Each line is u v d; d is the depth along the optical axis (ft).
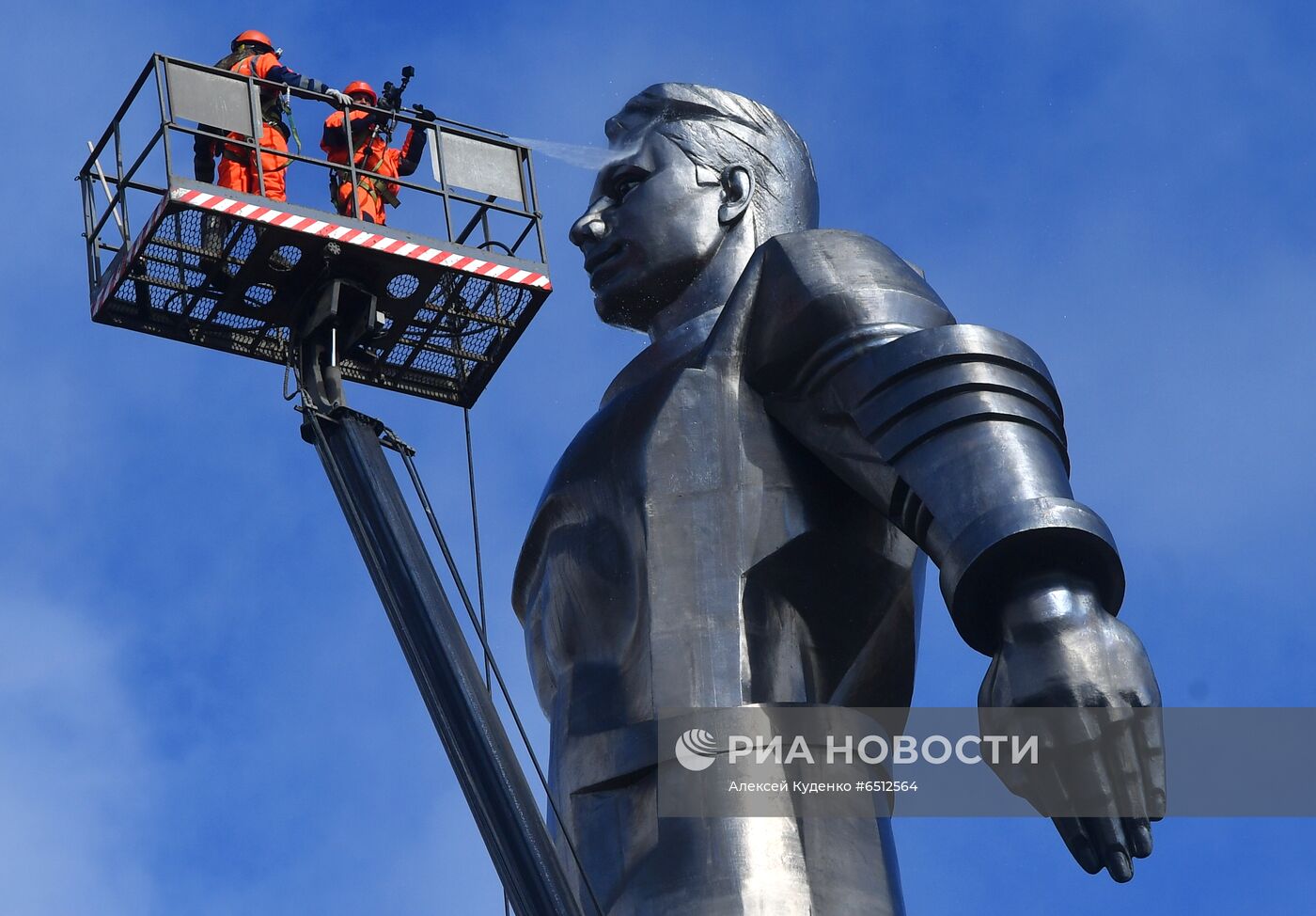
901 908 93.20
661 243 104.06
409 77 105.91
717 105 106.63
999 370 93.56
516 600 101.55
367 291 98.78
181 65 99.76
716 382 98.48
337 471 94.63
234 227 97.55
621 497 97.71
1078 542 90.02
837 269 97.76
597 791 94.79
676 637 94.94
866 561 97.19
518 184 103.24
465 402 103.76
